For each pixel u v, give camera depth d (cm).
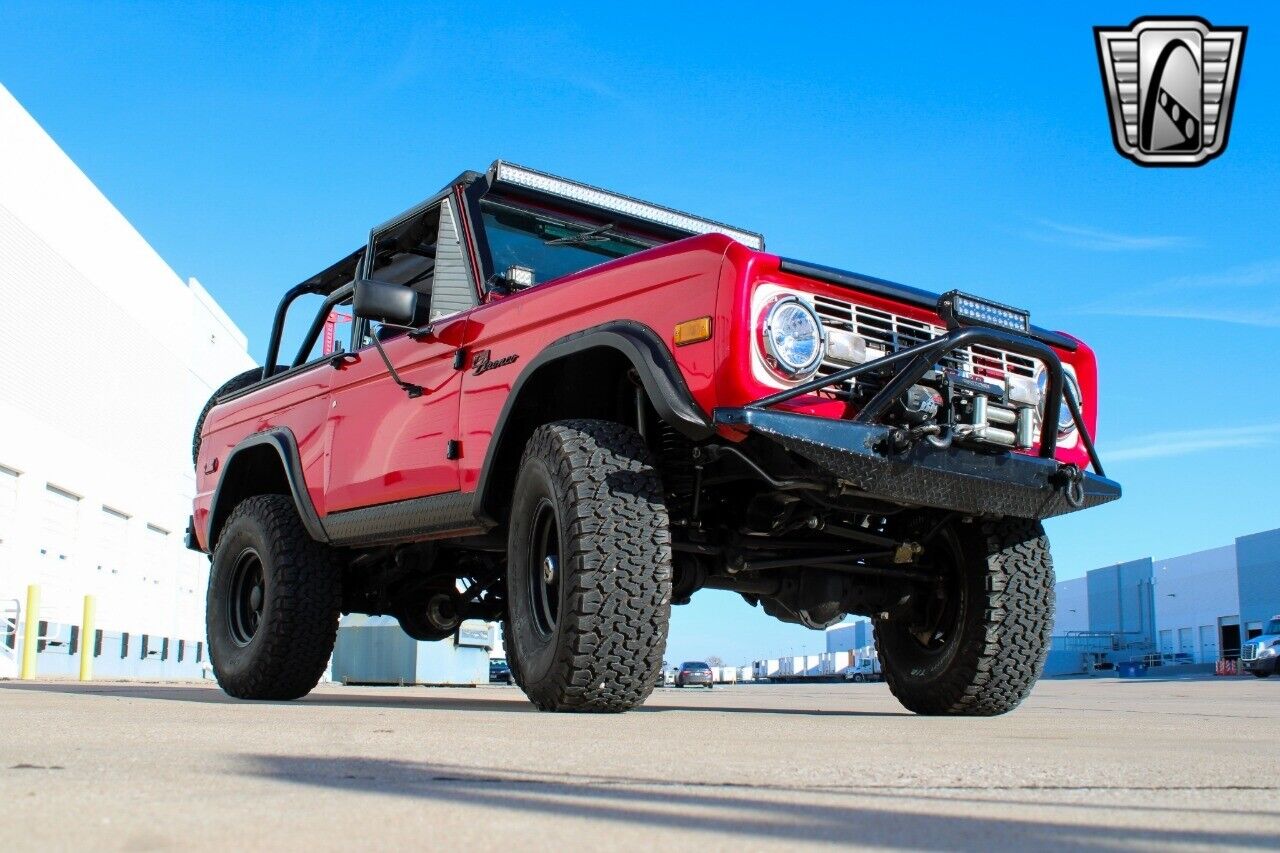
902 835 103
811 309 323
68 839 94
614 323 336
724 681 6325
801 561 385
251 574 511
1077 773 167
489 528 385
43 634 1992
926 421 325
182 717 291
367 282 388
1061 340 379
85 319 2262
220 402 586
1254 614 4759
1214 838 107
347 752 177
